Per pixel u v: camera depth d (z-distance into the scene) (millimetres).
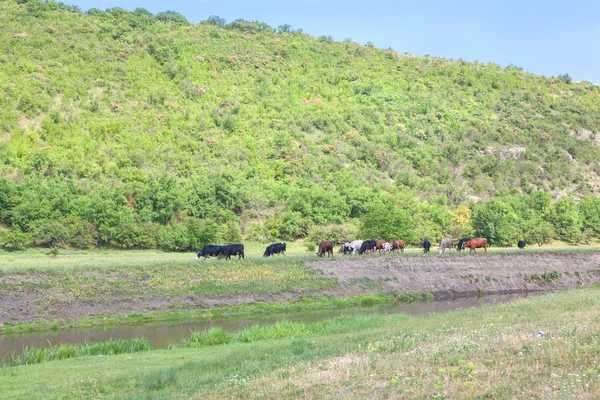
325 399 12375
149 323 34531
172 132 105438
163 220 77562
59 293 36500
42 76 110688
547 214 97812
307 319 35594
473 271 53719
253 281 43031
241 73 144875
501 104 162375
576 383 11281
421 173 117062
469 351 15008
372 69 171125
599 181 128375
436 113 145500
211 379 15898
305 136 117625
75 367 20031
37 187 72938
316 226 80625
